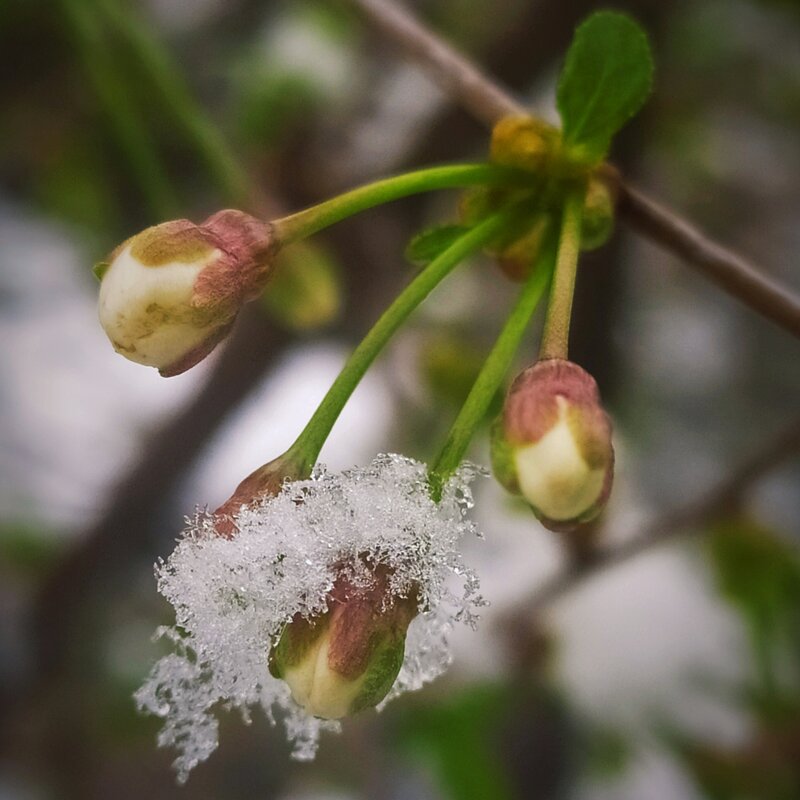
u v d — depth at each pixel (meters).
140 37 0.23
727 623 0.28
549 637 0.28
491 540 0.28
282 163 0.32
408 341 0.33
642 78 0.19
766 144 0.38
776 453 0.25
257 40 0.34
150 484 0.34
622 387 0.33
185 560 0.17
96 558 0.36
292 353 0.33
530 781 0.28
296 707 0.18
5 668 0.37
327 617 0.17
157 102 0.28
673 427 0.36
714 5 0.34
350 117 0.33
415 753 0.26
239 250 0.18
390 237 0.33
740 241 0.38
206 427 0.33
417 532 0.17
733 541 0.27
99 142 0.35
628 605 0.28
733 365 0.38
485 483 0.28
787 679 0.28
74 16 0.24
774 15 0.35
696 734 0.28
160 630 0.18
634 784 0.29
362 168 0.32
